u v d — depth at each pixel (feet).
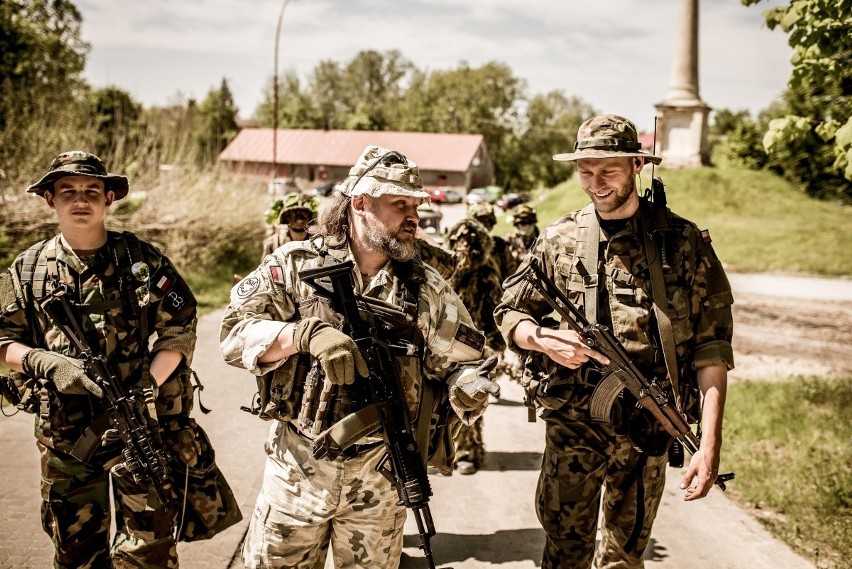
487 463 16.85
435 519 13.88
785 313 39.11
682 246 8.78
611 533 9.46
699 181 81.87
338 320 7.57
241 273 46.44
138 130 48.47
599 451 9.12
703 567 12.25
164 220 43.47
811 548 12.92
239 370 23.56
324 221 7.98
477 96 265.95
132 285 8.74
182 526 9.12
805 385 23.75
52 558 11.10
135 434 8.23
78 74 87.86
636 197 8.95
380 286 7.75
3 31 73.00
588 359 8.89
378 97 322.34
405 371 7.64
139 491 8.73
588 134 8.70
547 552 9.45
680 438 8.74
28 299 8.52
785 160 97.96
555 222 9.54
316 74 323.57
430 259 13.98
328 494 7.70
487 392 7.35
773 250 60.13
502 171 267.80
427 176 193.67
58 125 44.80
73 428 8.46
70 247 8.68
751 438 18.63
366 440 7.75
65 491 8.50
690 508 14.74
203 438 9.45
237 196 49.29
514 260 19.35
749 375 26.37
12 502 12.94
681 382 8.82
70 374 8.07
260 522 7.97
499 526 13.62
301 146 197.57
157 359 8.87
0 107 57.11
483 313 17.52
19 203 39.19
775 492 15.19
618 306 8.82
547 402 9.24
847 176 12.87
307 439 7.78
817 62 13.99
